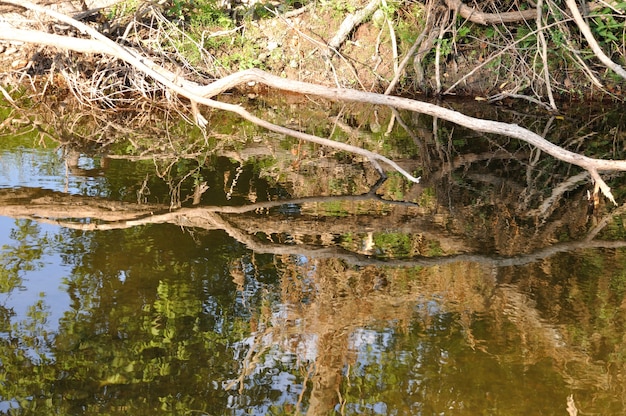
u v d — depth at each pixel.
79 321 4.17
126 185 6.43
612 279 4.80
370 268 4.96
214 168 7.07
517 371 3.83
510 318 4.33
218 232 5.45
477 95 10.45
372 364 3.88
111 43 7.09
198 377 3.76
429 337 4.10
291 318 4.30
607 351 4.02
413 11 10.57
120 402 3.54
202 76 9.81
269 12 10.69
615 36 10.09
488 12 10.61
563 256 5.16
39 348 3.93
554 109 9.72
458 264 5.02
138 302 4.39
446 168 7.35
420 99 10.26
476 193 6.55
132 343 4.00
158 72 7.80
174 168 7.00
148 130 8.50
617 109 9.98
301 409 3.53
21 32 7.28
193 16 10.34
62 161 7.08
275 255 5.10
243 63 10.15
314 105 10.04
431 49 10.51
